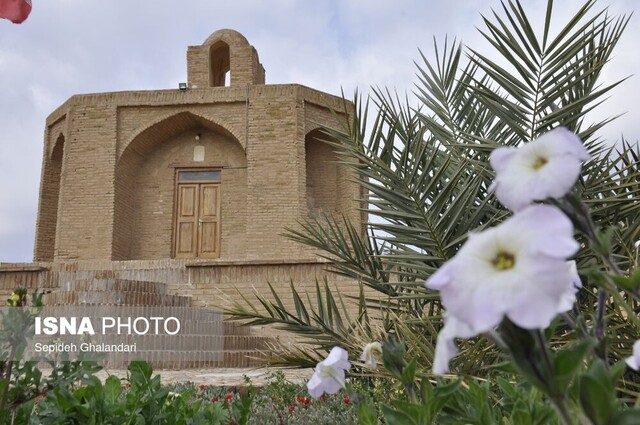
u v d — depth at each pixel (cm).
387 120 282
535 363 51
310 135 1542
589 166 259
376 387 245
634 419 50
